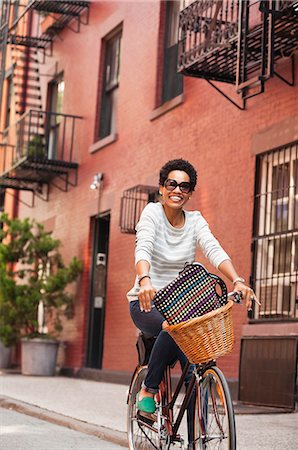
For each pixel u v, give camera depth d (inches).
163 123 562.9
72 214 715.4
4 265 713.6
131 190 571.2
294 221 412.8
